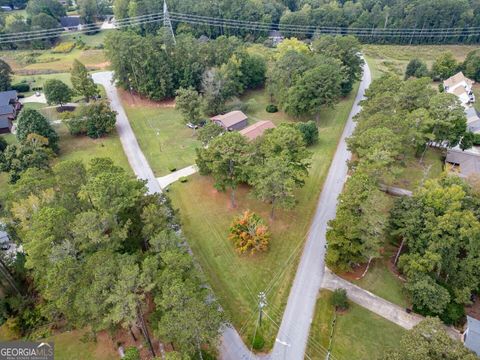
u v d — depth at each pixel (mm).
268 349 32406
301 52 88750
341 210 39094
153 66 80500
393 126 51062
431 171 57219
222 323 31750
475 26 127812
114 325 29188
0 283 37344
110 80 92500
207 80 77375
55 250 29672
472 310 36938
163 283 27562
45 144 60625
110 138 70125
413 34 131625
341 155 62969
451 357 23531
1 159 57188
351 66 85688
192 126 73625
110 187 34594
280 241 44531
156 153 65125
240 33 132625
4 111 75562
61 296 27969
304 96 71625
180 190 54438
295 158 48188
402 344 25609
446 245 36438
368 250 37375
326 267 41062
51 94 73938
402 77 104312
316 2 155000
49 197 36312
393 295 37875
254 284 38906
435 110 55312
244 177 47938
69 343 33375
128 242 35844
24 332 34938
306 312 35906
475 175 45500
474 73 98312
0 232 44375
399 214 40594
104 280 26172
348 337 33500
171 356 23469
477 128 71000
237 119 73250
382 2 151875
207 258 42219
